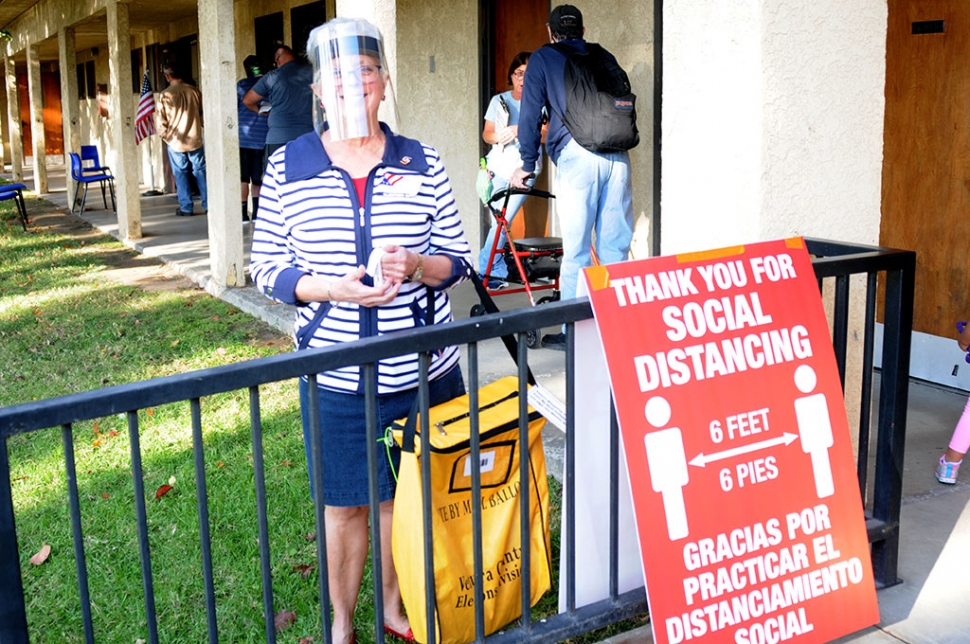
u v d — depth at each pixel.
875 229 3.59
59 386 5.73
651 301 2.62
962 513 3.69
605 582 2.83
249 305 7.46
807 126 3.34
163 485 4.18
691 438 2.62
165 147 16.94
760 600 2.69
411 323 2.73
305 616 3.22
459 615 2.79
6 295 8.55
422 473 2.50
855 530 2.85
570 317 2.55
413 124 9.30
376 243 2.66
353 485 2.80
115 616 3.26
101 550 3.68
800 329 2.82
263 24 13.03
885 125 5.07
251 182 11.27
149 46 17.81
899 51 4.95
